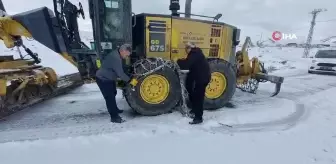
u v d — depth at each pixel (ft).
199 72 13.82
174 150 10.86
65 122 14.38
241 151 10.94
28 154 10.25
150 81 15.03
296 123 14.75
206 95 16.89
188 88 15.84
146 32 15.51
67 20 15.21
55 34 15.30
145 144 11.33
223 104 17.38
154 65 14.76
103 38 14.71
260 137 12.46
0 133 12.54
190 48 14.28
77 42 15.64
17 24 15.15
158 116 15.39
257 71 21.65
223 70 16.92
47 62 31.14
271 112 16.72
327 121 15.28
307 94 23.44
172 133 12.64
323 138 12.58
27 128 13.35
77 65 16.53
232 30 19.60
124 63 15.40
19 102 15.53
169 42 16.25
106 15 14.62
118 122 14.21
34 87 17.74
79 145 11.09
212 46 18.06
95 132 12.73
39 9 15.16
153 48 15.84
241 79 21.47
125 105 18.13
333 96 22.91
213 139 12.05
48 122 14.37
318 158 10.55
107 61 13.62
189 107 16.71
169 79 15.28
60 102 18.89
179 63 15.48
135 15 15.55
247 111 16.87
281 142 11.95
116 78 14.14
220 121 14.82
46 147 10.84
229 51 19.63
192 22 16.87
